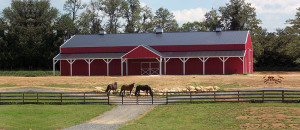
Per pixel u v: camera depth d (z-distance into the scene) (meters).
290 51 60.19
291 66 67.88
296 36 60.56
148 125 19.47
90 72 54.00
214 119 20.36
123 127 19.16
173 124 19.52
